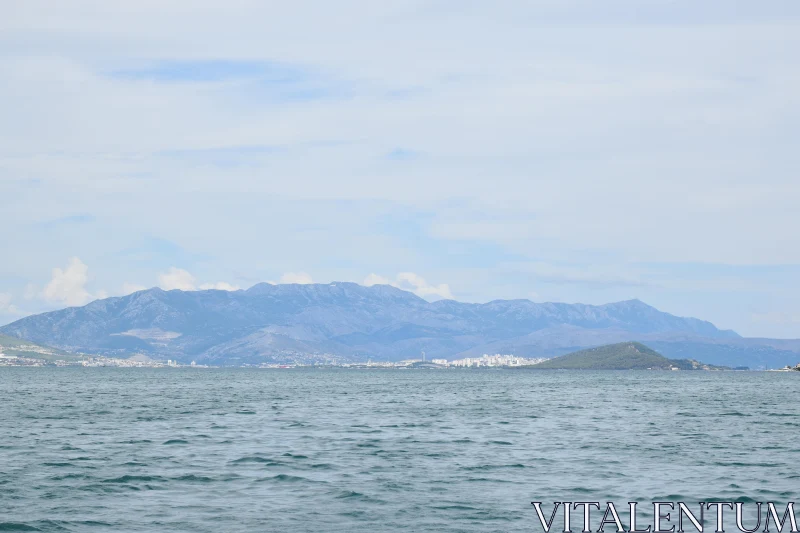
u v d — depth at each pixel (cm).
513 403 16700
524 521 4828
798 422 11631
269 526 4644
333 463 6925
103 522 4716
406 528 4634
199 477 6153
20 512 4947
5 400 16950
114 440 8600
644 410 14412
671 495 5581
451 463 6988
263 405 15338
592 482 6059
